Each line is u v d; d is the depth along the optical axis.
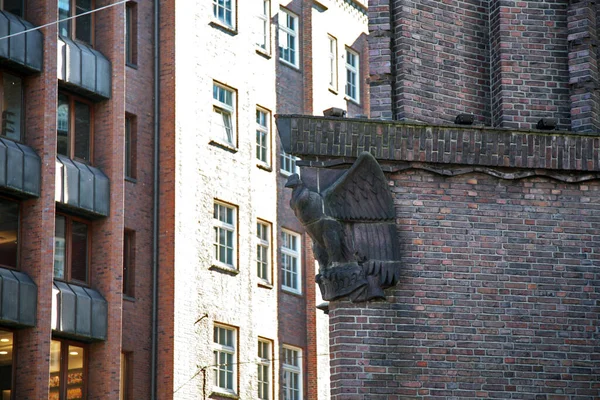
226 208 119.19
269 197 125.56
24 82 97.25
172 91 112.31
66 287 97.75
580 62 45.44
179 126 112.50
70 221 99.75
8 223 95.06
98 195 100.50
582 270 43.50
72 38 102.12
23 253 94.94
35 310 93.81
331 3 140.88
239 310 118.31
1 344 93.94
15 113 96.50
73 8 102.94
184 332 109.75
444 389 42.00
